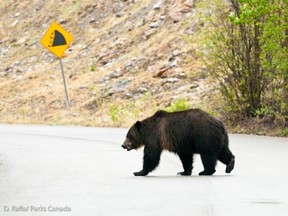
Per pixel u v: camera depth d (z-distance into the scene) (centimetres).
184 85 9756
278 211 2695
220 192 3195
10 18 16025
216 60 7612
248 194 3123
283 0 6319
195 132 3856
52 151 5744
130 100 10144
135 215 2655
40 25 15125
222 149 3888
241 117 7444
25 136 7681
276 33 6438
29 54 14225
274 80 7062
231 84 7462
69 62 12850
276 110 6981
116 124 8875
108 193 3275
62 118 10144
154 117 4028
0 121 10650
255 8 6369
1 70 13938
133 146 4044
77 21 14125
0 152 5791
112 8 13750
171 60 10538
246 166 4297
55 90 11738
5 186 3653
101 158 5053
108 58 12012
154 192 3256
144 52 11356
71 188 3494
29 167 4581
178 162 4756
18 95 12269
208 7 7825
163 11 12144
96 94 10794
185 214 2644
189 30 10956
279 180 3606
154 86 10181
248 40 7338
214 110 8231
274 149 5344
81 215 2695
